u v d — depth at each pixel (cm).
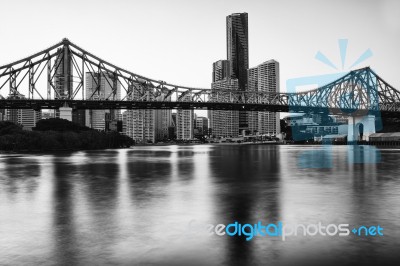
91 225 1277
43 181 2614
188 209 1548
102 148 11606
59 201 1761
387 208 1557
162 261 927
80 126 12612
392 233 1164
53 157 6016
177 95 13875
